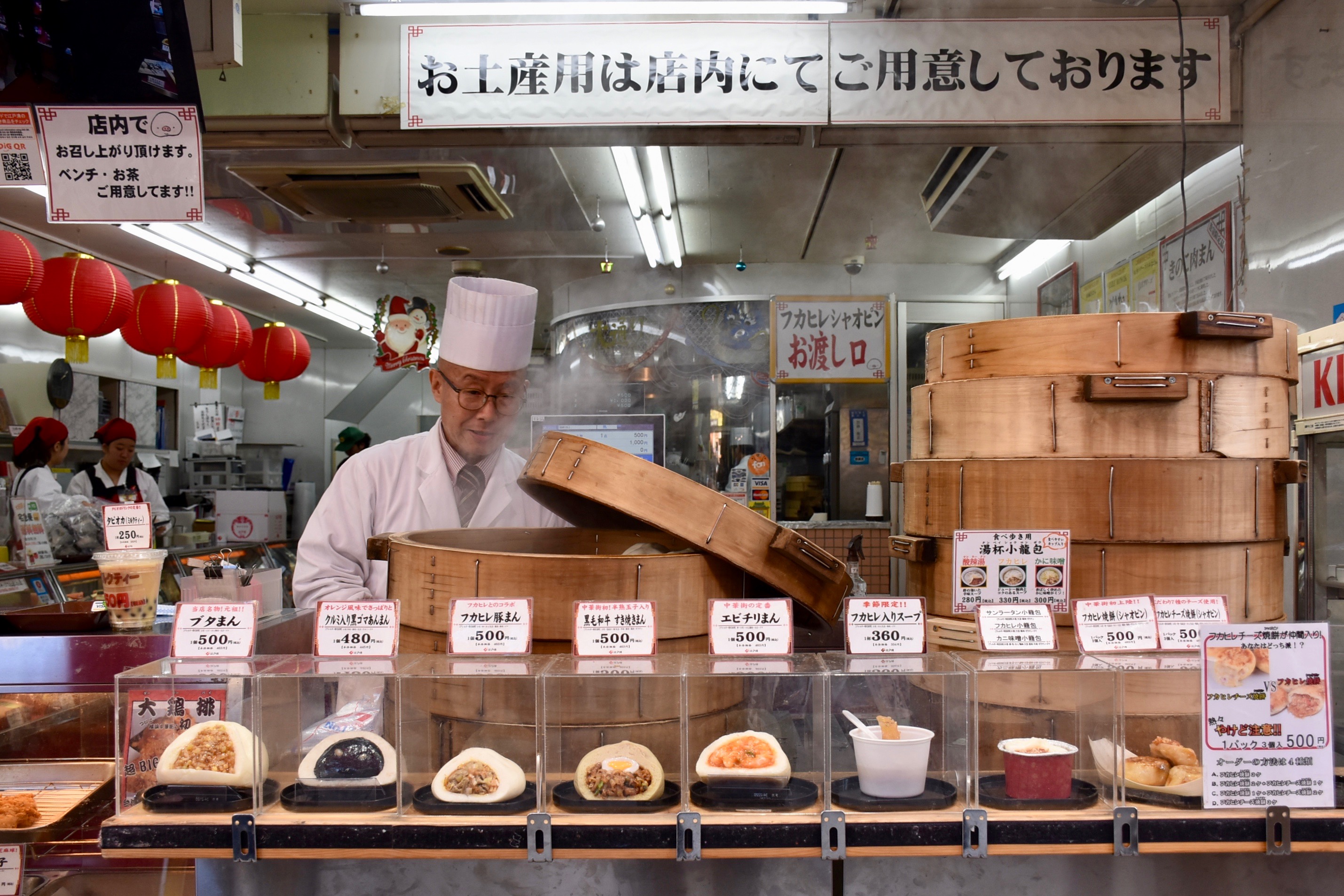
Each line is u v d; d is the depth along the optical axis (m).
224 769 1.26
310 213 3.79
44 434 4.55
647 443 5.04
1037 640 1.45
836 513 5.59
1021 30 2.73
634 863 1.35
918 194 4.20
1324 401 2.01
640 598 1.45
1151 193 3.46
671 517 1.52
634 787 1.25
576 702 1.31
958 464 1.68
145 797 1.26
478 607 1.41
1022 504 1.61
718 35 2.75
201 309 4.17
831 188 4.11
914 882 1.35
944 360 1.76
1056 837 1.23
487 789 1.25
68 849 1.76
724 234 4.96
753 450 5.58
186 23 2.16
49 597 3.60
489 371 2.40
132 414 7.14
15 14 2.12
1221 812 1.27
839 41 2.73
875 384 5.60
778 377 5.46
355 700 1.31
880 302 5.44
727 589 1.56
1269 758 1.28
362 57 2.83
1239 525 1.57
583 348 5.81
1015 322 1.64
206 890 1.37
